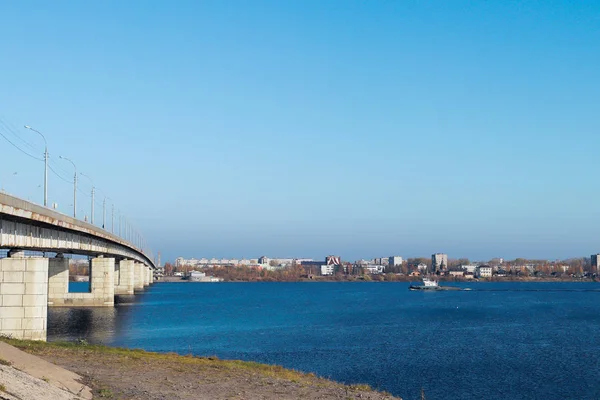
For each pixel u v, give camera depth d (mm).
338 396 38500
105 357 47812
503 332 104562
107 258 142000
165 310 146750
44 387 30891
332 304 195625
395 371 63375
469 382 58250
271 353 74438
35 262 65062
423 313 152000
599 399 52219
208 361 50375
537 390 55250
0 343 40594
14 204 58844
